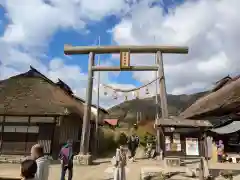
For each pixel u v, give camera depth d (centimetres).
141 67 1812
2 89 2233
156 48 1831
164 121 1163
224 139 2545
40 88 2264
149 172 1261
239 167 1531
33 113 1886
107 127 3981
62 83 2695
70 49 1877
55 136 1886
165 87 1797
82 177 1257
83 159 1681
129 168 1511
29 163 376
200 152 1133
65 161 1008
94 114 2902
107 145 3142
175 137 1165
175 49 1833
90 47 1872
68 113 1889
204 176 1109
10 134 1911
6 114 1889
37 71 2406
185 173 1230
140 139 2688
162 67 1819
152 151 2234
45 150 1856
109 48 1838
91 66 1845
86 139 1759
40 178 479
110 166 1625
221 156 1903
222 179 1136
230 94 1374
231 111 1317
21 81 2336
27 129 1912
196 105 2697
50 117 1922
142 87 1822
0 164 1617
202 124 1134
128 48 1831
